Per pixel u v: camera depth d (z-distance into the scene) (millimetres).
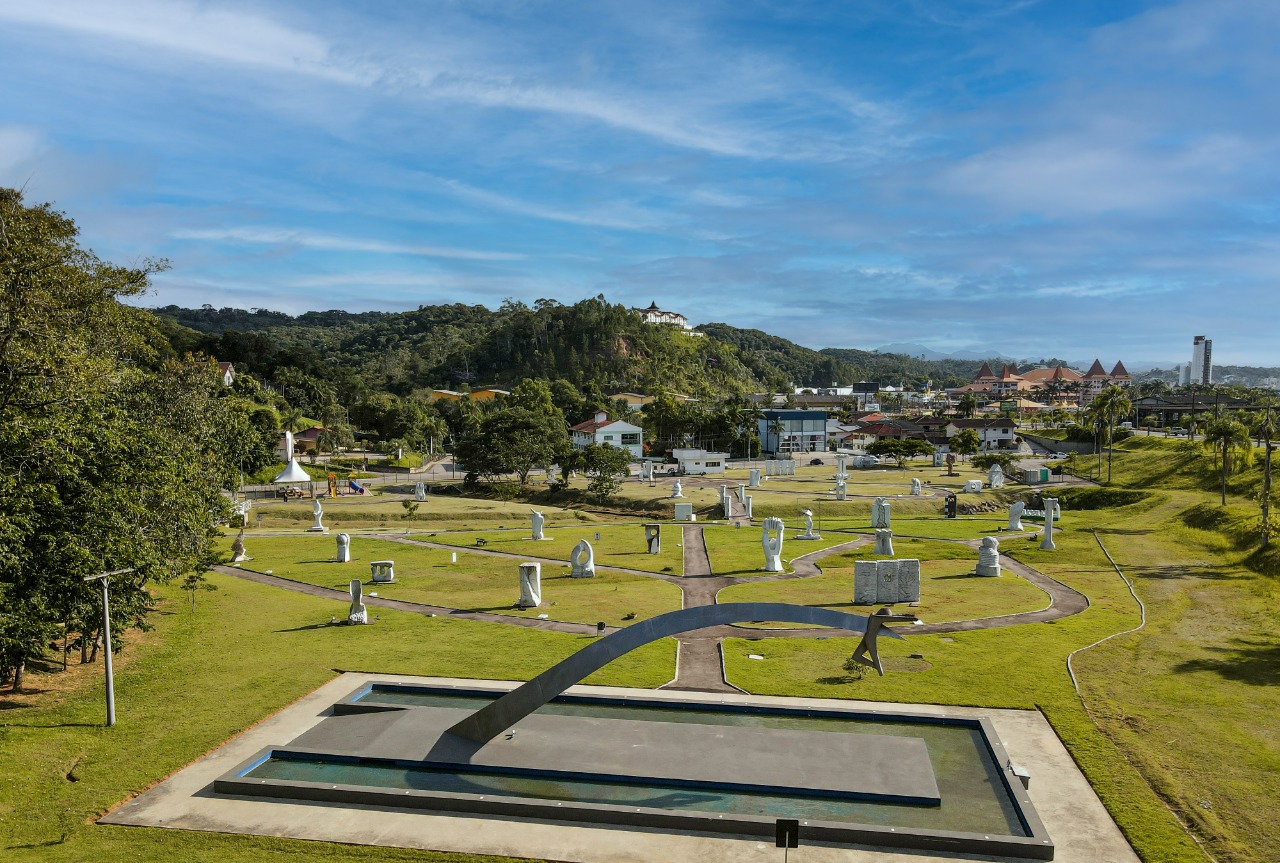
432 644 33156
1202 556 51188
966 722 23703
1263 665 29469
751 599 40906
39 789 20547
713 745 21969
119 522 26906
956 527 67188
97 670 29984
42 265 32156
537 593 39969
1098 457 107438
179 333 164500
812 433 166375
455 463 129750
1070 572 47344
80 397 27453
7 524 23031
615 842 17844
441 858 17344
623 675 28578
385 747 22109
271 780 20453
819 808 19016
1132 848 17625
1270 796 19859
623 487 101938
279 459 112312
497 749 21766
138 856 17453
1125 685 27516
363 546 60281
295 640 34062
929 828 18094
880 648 31906
